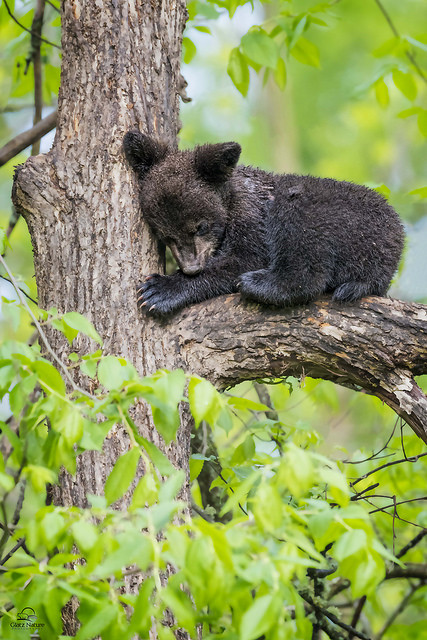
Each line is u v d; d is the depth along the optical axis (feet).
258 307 26.94
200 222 31.53
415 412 25.40
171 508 13.53
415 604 34.88
